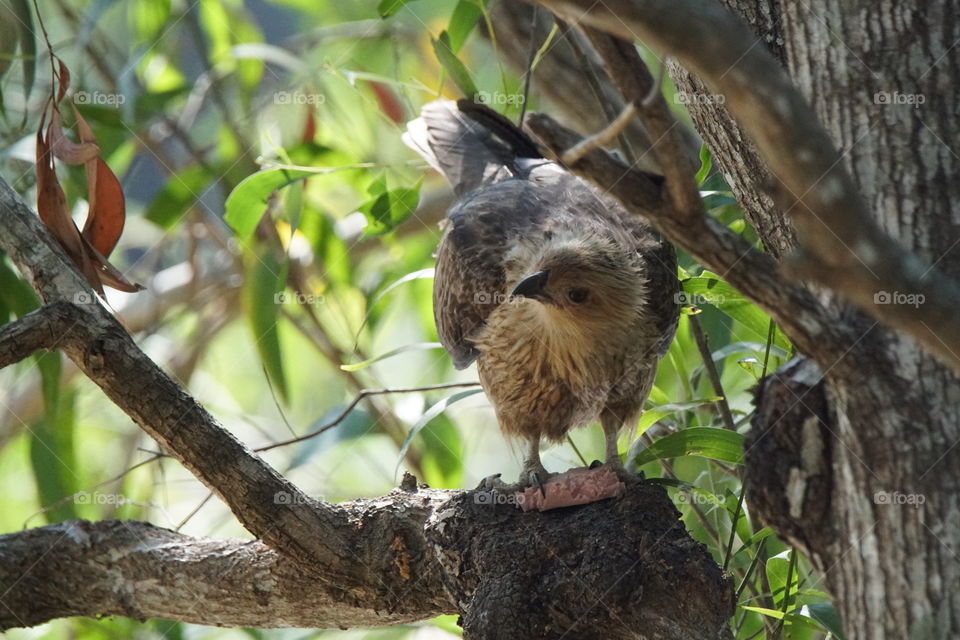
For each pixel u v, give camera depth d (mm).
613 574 6062
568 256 7758
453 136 10234
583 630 6098
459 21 9594
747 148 6109
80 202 12016
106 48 12594
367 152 11711
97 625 10227
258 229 11633
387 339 15031
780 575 7625
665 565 6090
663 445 7109
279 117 12688
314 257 12523
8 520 12945
